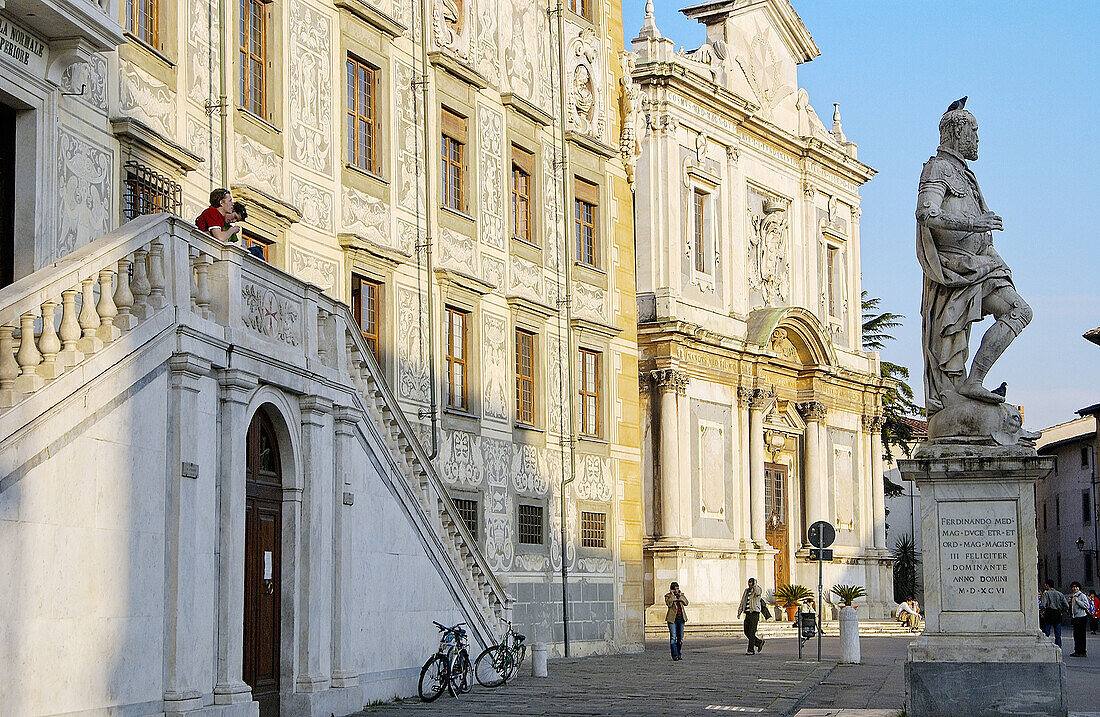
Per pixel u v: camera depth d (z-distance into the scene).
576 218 40.50
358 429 22.58
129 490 15.61
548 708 22.48
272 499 20.12
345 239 29.14
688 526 54.00
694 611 53.50
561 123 39.69
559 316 38.88
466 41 34.81
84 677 14.59
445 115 34.00
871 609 65.50
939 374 18.56
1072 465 87.69
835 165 66.19
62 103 19.61
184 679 16.55
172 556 16.53
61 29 18.55
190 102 23.94
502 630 28.47
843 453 65.31
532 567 36.69
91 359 14.87
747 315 59.34
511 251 36.66
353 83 30.41
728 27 59.44
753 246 60.44
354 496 22.23
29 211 18.64
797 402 62.44
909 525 89.00
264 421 20.02
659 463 53.78
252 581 19.41
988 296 18.58
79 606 14.54
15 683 13.42
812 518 62.00
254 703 18.09
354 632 22.02
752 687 26.92
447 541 26.64
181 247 17.05
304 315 20.89
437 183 33.31
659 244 54.62
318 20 28.86
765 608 40.84
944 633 17.44
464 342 34.38
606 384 41.06
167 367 16.62
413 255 32.00
